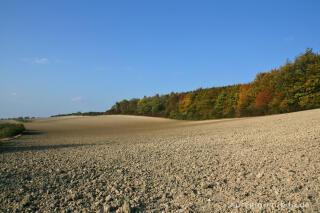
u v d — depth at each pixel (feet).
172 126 108.27
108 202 10.95
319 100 101.19
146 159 21.11
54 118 220.02
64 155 24.77
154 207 10.57
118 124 149.28
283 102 109.40
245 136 34.91
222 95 148.56
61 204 10.68
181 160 20.20
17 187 12.69
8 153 28.12
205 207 10.44
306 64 109.09
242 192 11.93
